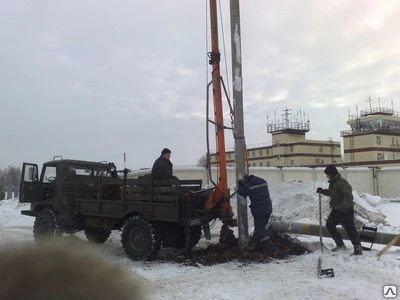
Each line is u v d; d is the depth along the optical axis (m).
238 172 8.94
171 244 8.95
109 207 9.63
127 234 8.88
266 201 8.62
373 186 27.77
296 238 9.60
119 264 1.30
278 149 101.75
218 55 9.05
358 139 91.19
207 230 9.49
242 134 9.02
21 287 0.97
